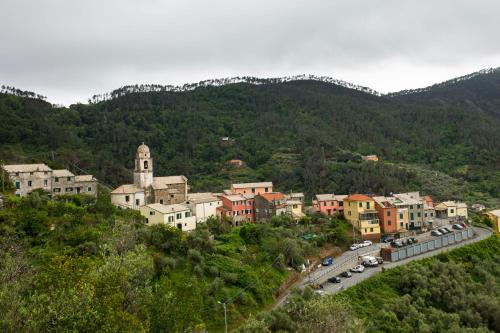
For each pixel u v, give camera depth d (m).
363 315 71.75
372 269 90.31
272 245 91.69
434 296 81.06
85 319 33.69
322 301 56.69
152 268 60.62
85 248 69.38
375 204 122.62
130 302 42.53
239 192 132.88
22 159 147.50
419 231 122.25
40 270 59.19
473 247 105.12
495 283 87.62
